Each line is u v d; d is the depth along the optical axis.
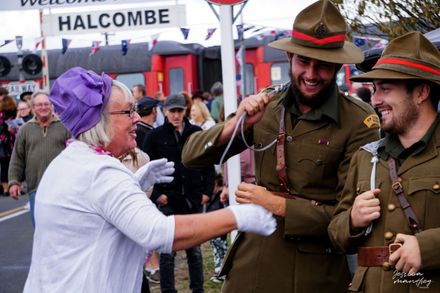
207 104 19.09
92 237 2.79
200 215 2.79
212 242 7.62
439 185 2.86
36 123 7.75
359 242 3.10
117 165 2.83
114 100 2.92
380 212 2.99
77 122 2.90
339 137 3.54
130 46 25.48
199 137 3.72
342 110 3.59
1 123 15.52
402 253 2.79
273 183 3.66
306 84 3.48
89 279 2.76
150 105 7.55
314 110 3.55
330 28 3.42
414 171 2.92
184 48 25.34
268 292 3.63
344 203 3.25
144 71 25.27
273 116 3.66
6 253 9.69
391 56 2.97
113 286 2.80
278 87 3.67
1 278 8.15
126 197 2.75
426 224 2.86
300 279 3.60
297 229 3.48
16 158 7.81
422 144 2.92
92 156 2.85
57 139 7.64
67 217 2.79
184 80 25.50
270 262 3.64
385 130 3.00
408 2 6.09
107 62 25.45
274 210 3.49
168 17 9.57
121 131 2.94
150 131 6.93
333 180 3.58
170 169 3.39
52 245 2.82
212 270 8.19
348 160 3.52
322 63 3.45
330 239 3.33
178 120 6.84
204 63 26.16
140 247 2.92
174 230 2.71
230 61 5.74
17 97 19.09
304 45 3.46
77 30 9.75
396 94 2.95
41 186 2.91
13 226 12.06
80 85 2.89
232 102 5.75
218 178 8.16
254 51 24.05
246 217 2.81
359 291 3.05
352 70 13.78
